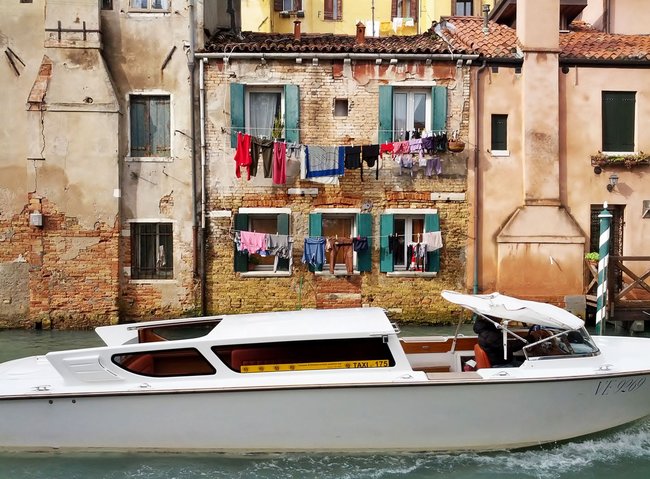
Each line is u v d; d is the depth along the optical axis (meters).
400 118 13.00
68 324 12.38
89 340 11.39
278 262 12.84
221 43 12.97
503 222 12.96
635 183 13.16
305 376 6.19
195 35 12.57
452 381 6.15
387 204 12.81
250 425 6.14
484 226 12.92
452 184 12.86
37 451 6.21
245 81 12.63
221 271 12.73
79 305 12.39
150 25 12.58
